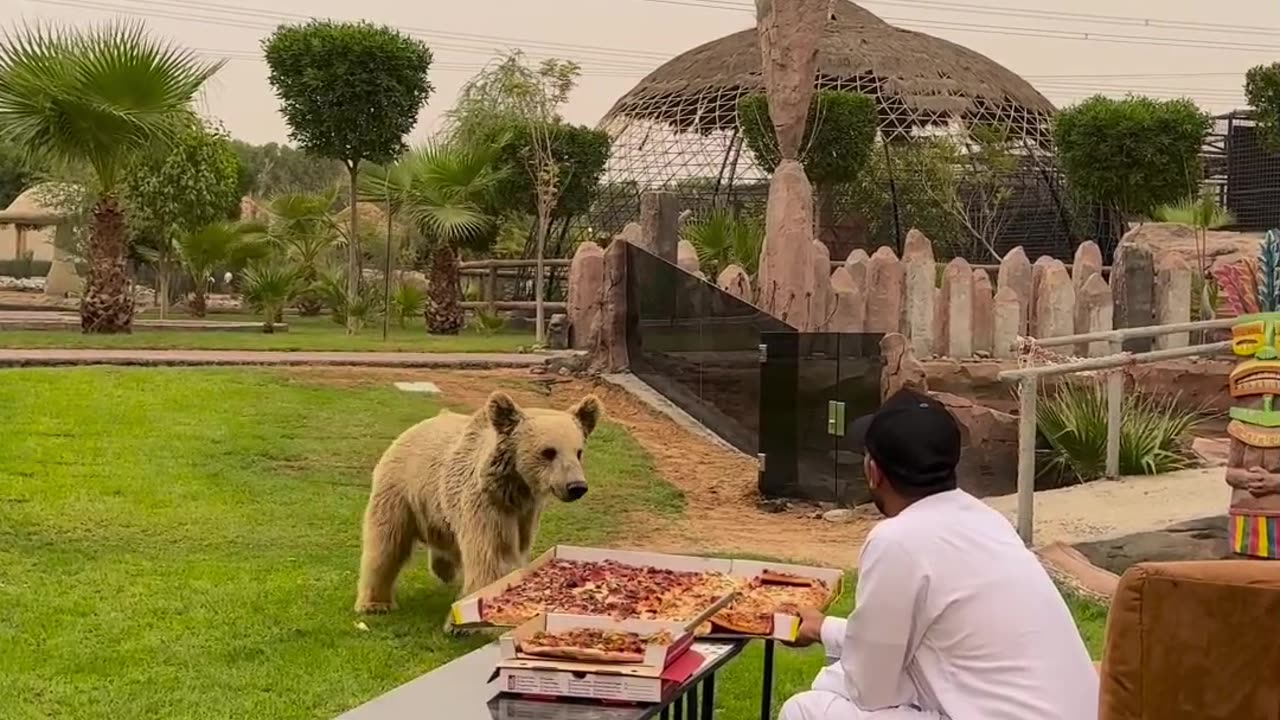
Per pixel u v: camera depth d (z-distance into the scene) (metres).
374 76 23.20
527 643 4.17
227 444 11.72
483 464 6.91
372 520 7.62
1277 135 31.14
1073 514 10.83
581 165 28.61
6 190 58.75
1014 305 17.08
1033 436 9.68
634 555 5.62
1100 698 3.86
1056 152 32.78
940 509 4.10
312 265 28.86
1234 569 3.71
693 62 36.69
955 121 33.62
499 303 27.08
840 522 11.66
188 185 31.11
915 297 16.73
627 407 15.18
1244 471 8.07
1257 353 8.05
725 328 14.25
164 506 9.86
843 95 29.88
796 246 15.97
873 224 33.66
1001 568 4.00
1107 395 13.79
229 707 5.95
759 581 5.36
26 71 16.83
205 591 7.90
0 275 50.47
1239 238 25.19
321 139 23.47
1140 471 13.31
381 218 35.16
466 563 7.00
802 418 12.12
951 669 3.98
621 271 16.14
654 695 3.96
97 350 16.69
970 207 34.38
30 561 8.27
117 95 17.03
